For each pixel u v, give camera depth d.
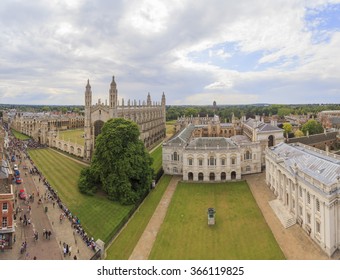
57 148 168.00
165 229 75.00
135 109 169.50
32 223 72.88
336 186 60.66
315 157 77.56
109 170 93.69
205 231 73.19
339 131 197.62
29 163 127.94
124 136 95.75
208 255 62.66
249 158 122.38
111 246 67.88
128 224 79.06
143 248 66.38
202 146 117.00
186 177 116.19
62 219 75.31
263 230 72.12
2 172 78.19
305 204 69.56
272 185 99.12
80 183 95.50
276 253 61.97
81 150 145.38
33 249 62.19
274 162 94.75
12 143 176.25
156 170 125.69
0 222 62.78
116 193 90.06
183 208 87.94
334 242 60.34
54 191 93.38
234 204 89.50
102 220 78.00
